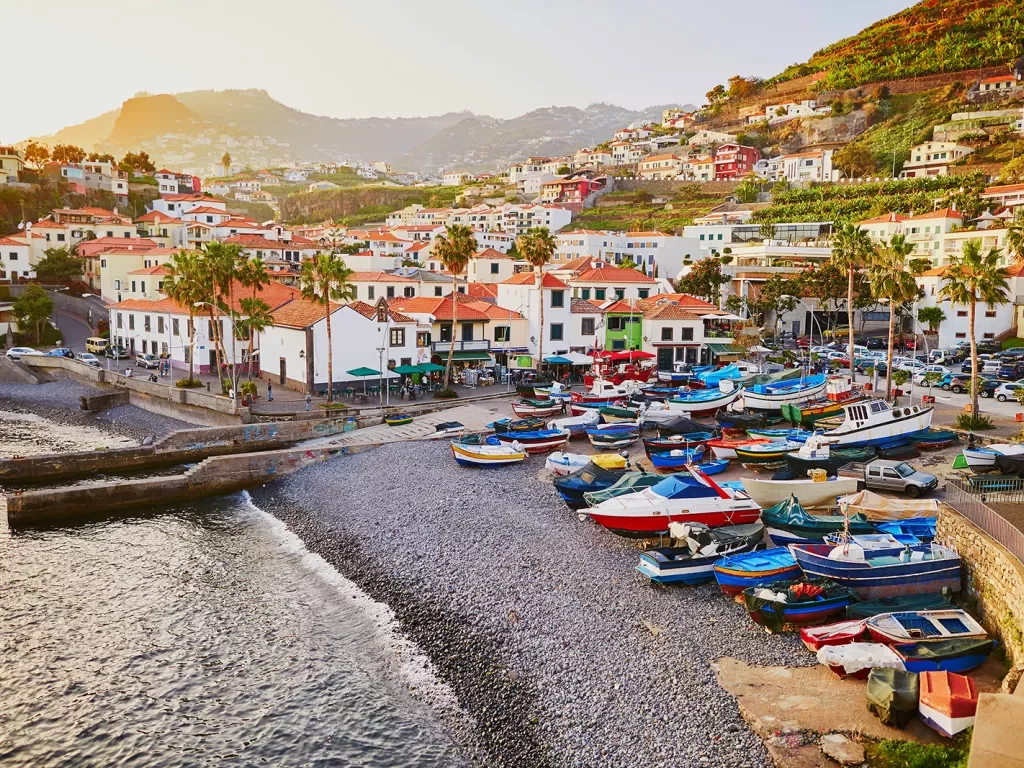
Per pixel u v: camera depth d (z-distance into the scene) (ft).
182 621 113.91
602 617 102.06
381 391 244.42
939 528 111.14
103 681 97.91
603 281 341.21
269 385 239.09
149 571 133.08
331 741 84.99
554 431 190.80
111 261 433.48
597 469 148.46
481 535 133.90
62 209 558.56
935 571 100.78
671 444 172.35
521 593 111.55
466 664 97.09
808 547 110.32
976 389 187.83
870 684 77.51
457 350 285.64
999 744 60.75
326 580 127.75
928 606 95.20
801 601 95.45
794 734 74.49
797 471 152.46
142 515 165.37
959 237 402.72
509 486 160.25
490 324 295.07
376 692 94.17
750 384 224.74
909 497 138.21
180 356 305.12
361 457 189.67
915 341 329.11
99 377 292.40
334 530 148.46
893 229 441.68
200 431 204.95
